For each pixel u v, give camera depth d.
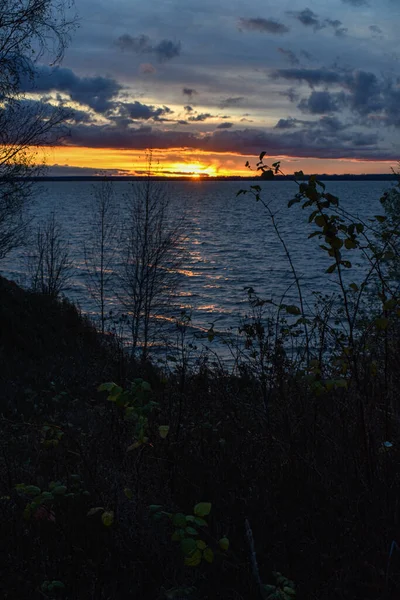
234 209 181.62
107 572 3.05
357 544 3.15
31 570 3.06
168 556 3.19
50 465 4.68
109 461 4.83
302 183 3.30
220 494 3.87
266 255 73.12
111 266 50.00
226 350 14.80
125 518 3.54
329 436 4.32
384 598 2.66
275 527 3.42
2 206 14.80
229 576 2.96
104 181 23.92
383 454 3.89
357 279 46.06
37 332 14.75
